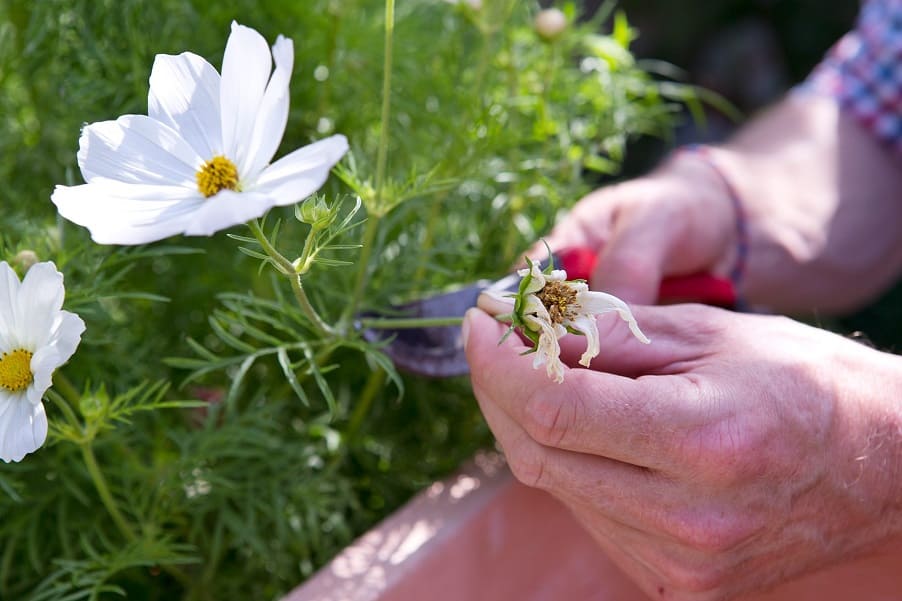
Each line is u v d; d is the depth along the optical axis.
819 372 0.44
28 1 0.54
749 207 0.63
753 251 0.63
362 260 0.46
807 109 0.75
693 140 1.11
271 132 0.36
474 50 0.59
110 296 0.45
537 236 0.57
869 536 0.46
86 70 0.55
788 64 1.17
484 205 0.59
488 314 0.44
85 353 0.52
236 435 0.50
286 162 0.36
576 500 0.44
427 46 0.60
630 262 0.52
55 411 0.52
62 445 0.51
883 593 0.50
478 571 0.52
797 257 0.65
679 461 0.41
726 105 0.62
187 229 0.34
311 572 0.53
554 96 0.59
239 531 0.51
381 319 0.49
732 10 1.14
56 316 0.38
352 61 0.58
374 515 0.57
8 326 0.39
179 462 0.50
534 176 0.57
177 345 0.58
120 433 0.51
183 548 0.50
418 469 0.58
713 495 0.42
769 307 0.69
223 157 0.37
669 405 0.41
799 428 0.42
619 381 0.41
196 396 0.55
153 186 0.37
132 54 0.53
